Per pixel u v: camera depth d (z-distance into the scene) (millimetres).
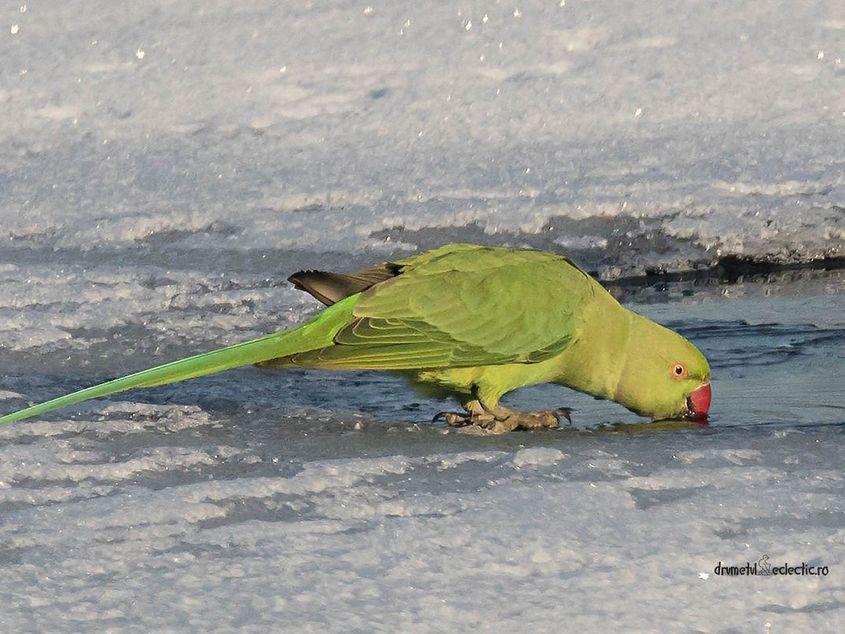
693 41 19062
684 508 7504
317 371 11195
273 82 18797
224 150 16938
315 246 14125
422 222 14531
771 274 13664
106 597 6328
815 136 16188
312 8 21047
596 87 18000
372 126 17375
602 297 9789
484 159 16188
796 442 8883
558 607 6227
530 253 9867
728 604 6258
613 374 9750
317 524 7309
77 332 11906
